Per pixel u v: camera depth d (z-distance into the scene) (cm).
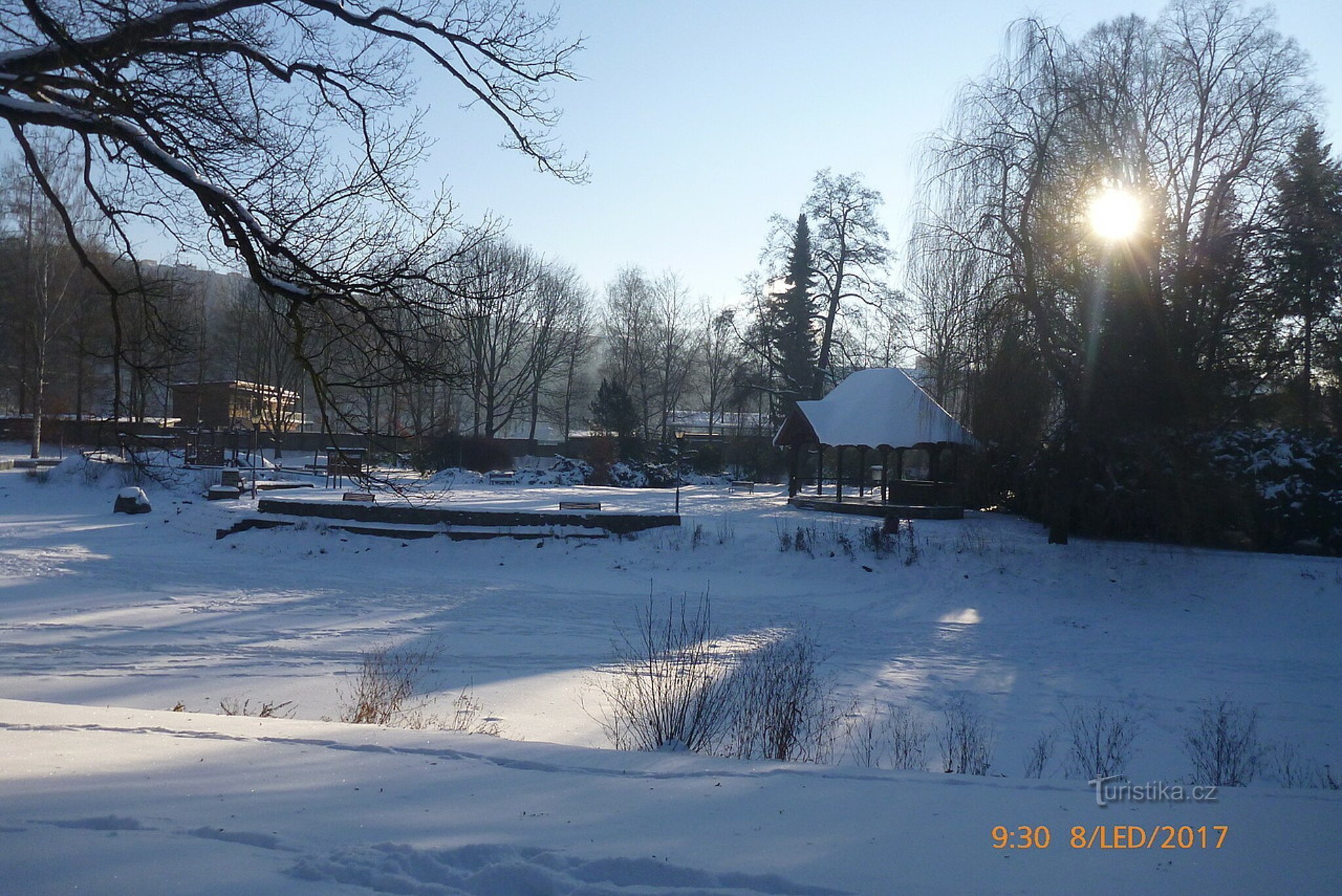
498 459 5506
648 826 569
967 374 2775
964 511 3322
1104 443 2558
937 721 1343
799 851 527
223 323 4403
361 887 436
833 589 2414
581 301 7525
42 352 3875
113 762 704
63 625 1802
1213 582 2345
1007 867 520
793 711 1081
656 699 1181
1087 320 2533
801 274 5781
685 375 8112
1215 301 2520
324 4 962
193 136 965
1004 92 2717
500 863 468
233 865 464
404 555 2672
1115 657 1886
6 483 3778
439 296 1045
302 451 6406
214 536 2917
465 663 1593
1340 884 514
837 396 3775
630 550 2688
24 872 450
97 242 2466
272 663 1542
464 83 1069
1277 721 1451
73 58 801
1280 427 2777
